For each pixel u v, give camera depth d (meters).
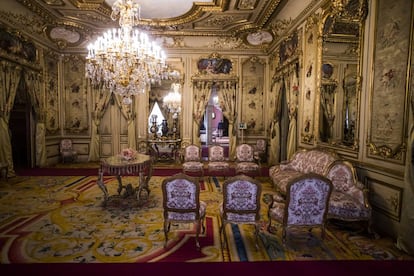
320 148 4.42
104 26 6.78
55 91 7.88
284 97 7.03
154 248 2.85
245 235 3.20
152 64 4.85
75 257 2.64
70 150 8.00
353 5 3.64
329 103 4.30
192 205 2.81
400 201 2.94
